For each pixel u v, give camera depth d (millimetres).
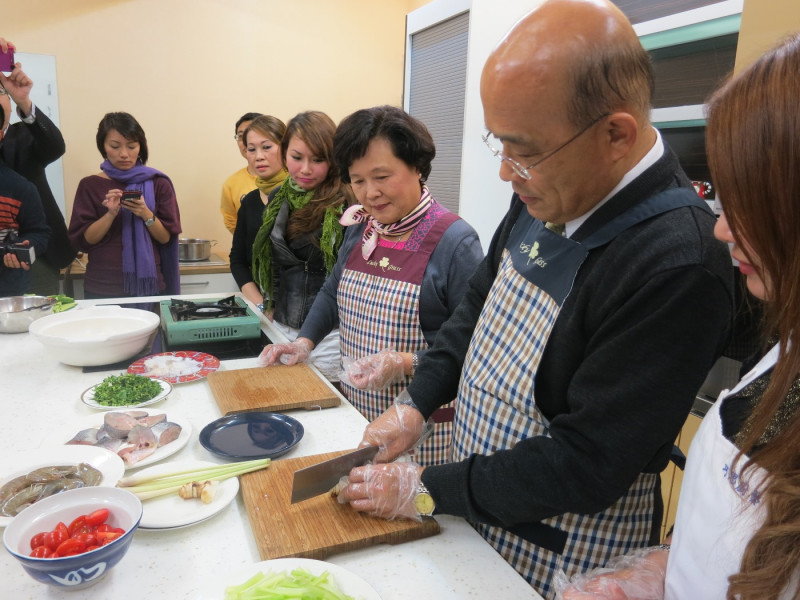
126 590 768
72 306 2014
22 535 763
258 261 2160
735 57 1511
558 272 896
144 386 1373
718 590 603
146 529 880
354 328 1619
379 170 1431
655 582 729
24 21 3373
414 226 1522
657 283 731
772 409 514
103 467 1003
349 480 947
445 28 2814
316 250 2014
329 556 850
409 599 774
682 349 725
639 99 757
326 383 1479
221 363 1651
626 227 801
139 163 3100
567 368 869
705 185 1581
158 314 2072
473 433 1011
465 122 2582
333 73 4195
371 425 1094
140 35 3646
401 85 4406
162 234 3070
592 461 771
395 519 915
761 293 538
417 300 1497
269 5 3920
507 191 2752
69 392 1404
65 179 3627
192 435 1214
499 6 2512
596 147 763
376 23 4230
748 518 569
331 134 1937
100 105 3631
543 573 929
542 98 716
